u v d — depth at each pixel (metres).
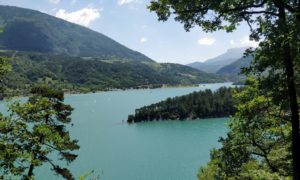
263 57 12.21
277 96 12.62
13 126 16.78
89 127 180.50
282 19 11.34
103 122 197.25
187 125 179.38
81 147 132.38
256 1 12.23
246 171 19.11
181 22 13.46
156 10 13.20
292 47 11.27
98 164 105.94
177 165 102.31
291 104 12.35
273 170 18.58
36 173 91.94
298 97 13.76
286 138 17.59
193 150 122.25
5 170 16.11
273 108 17.25
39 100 19.94
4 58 16.00
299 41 10.73
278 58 11.69
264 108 17.38
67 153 26.89
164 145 133.25
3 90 17.83
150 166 102.31
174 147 128.88
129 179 89.31
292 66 12.05
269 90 12.82
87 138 151.00
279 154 18.75
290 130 17.28
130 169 99.50
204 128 167.62
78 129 174.88
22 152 16.89
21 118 17.67
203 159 108.44
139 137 151.75
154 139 146.00
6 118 16.72
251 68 12.97
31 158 17.19
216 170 31.20
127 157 115.12
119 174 94.50
